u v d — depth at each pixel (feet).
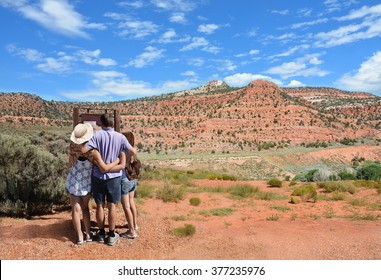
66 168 33.19
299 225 27.99
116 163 19.89
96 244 20.33
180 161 344.90
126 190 21.54
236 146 493.77
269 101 653.71
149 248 20.43
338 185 54.03
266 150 462.60
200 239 22.65
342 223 28.99
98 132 19.81
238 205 39.78
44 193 28.58
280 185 62.13
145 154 423.64
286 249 21.04
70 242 20.39
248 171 327.47
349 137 558.97
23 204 27.45
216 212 34.24
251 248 21.01
